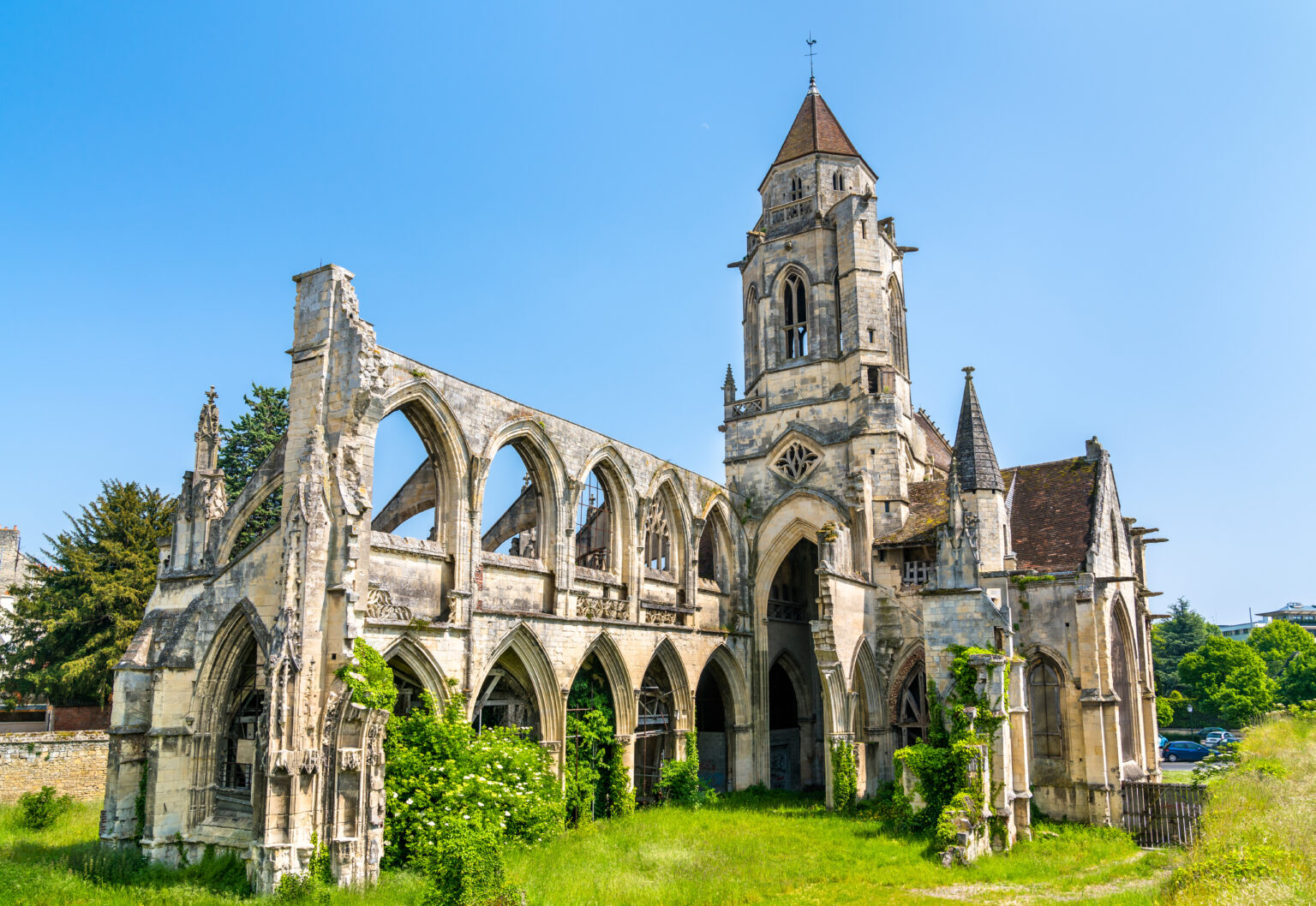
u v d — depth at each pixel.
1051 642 40.00
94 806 39.66
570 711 37.25
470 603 32.03
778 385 53.06
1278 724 64.06
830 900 25.28
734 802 43.75
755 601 50.28
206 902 23.67
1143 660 50.38
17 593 55.97
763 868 28.45
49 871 26.03
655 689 42.97
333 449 28.52
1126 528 49.62
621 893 24.61
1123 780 39.06
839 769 40.53
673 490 45.41
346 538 27.38
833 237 53.53
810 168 55.75
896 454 48.22
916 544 45.59
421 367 31.31
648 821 36.38
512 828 29.20
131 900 23.95
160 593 33.12
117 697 30.48
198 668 30.44
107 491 57.00
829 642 41.16
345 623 26.80
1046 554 42.03
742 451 53.06
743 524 51.00
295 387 29.75
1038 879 27.91
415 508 40.62
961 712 34.81
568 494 37.75
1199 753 68.69
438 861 23.30
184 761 29.94
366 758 26.28
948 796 33.66
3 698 55.00
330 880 25.19
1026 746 36.09
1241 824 27.34
